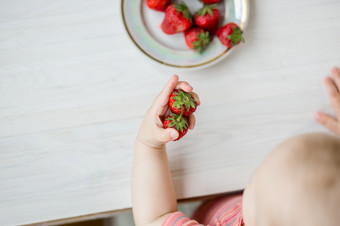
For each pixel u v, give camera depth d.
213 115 0.54
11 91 0.54
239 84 0.54
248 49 0.55
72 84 0.54
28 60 0.54
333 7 0.55
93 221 0.71
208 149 0.54
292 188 0.28
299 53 0.55
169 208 0.49
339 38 0.55
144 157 0.50
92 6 0.55
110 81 0.54
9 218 0.52
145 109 0.54
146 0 0.52
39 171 0.53
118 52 0.55
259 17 0.55
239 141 0.54
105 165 0.53
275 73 0.54
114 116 0.54
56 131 0.54
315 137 0.29
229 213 0.49
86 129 0.54
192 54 0.53
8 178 0.53
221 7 0.54
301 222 0.28
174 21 0.51
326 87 0.54
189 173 0.53
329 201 0.27
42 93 0.54
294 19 0.55
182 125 0.46
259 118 0.54
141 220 0.48
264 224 0.31
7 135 0.53
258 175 0.32
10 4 0.54
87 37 0.55
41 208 0.53
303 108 0.54
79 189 0.53
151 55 0.53
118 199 0.53
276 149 0.31
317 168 0.28
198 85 0.54
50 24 0.55
